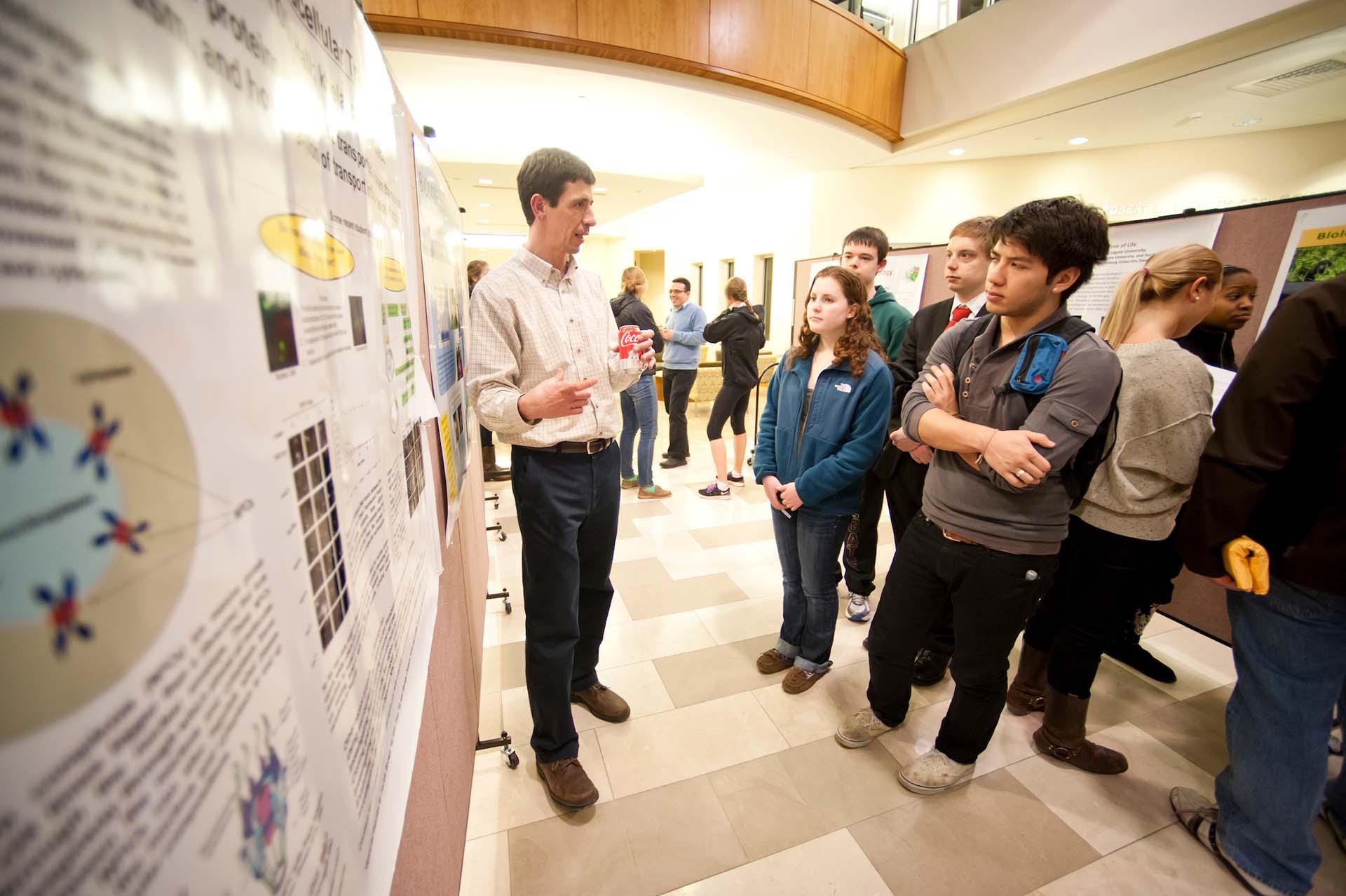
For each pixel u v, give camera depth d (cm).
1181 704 181
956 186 577
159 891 20
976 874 126
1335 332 95
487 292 124
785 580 187
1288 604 109
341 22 55
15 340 15
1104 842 133
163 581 22
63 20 17
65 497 17
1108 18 354
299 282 39
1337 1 279
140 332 22
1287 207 183
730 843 132
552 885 122
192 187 26
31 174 16
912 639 147
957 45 441
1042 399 113
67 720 16
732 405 362
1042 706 176
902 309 229
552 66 343
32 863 14
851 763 155
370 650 50
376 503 56
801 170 613
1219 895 122
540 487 128
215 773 25
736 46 374
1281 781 115
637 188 681
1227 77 360
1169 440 134
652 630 217
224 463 28
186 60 26
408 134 98
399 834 55
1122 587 142
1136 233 226
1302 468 104
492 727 165
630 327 138
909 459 192
